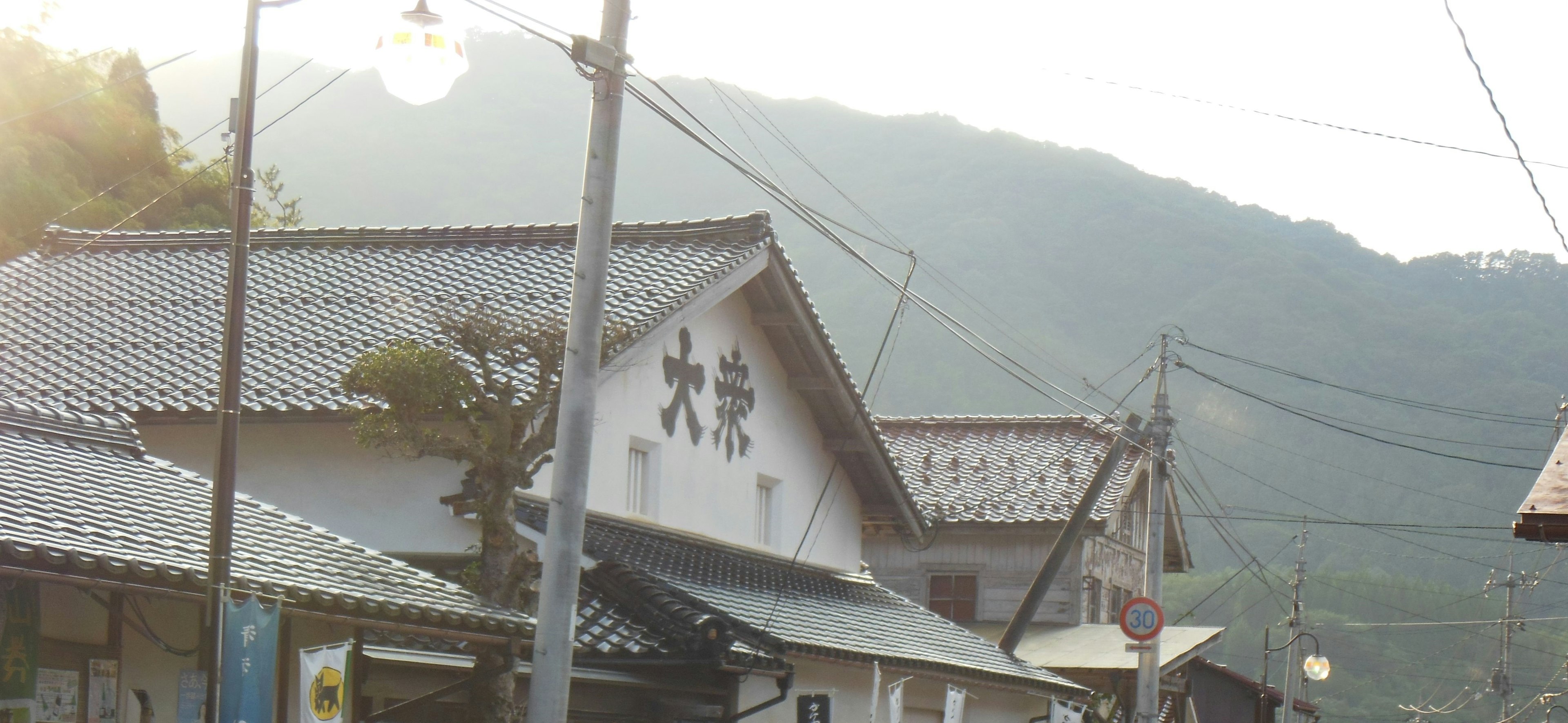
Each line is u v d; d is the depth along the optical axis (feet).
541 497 49.73
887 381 240.32
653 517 56.29
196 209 95.81
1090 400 266.36
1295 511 231.30
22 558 24.12
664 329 53.21
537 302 54.39
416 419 37.04
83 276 61.87
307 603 29.30
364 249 62.59
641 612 45.24
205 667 28.07
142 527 29.27
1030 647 85.71
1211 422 257.55
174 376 50.34
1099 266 359.46
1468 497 229.86
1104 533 94.48
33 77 82.17
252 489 49.37
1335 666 203.00
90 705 29.63
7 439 32.60
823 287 276.00
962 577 95.09
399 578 34.14
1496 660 195.72
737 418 63.05
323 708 30.01
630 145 323.16
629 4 31.89
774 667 45.39
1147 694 67.97
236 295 25.55
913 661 56.08
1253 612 216.13
